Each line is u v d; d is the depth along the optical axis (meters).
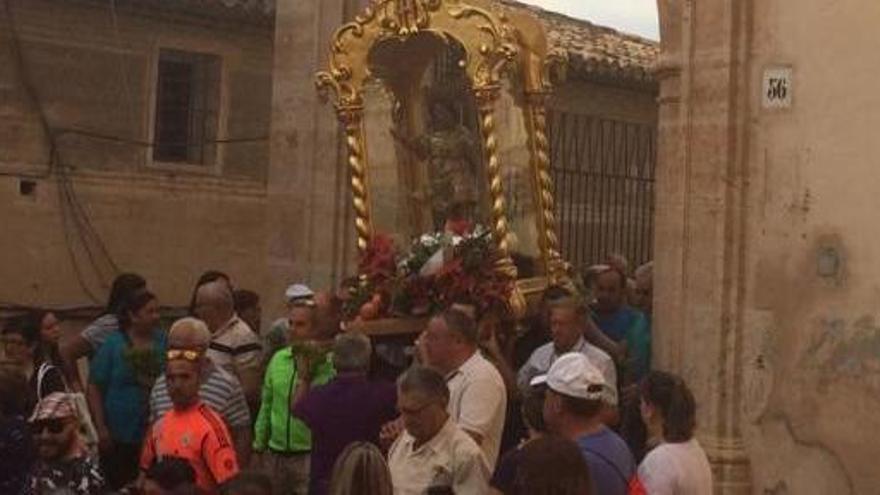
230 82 17.25
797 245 9.18
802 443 9.10
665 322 9.67
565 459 4.64
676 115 9.69
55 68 15.91
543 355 8.38
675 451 6.24
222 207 17.30
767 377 9.26
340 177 11.60
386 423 7.66
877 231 8.87
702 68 9.54
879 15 8.91
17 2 15.59
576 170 14.84
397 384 7.02
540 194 9.52
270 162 12.02
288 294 9.62
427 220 9.66
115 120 16.41
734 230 9.41
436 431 6.52
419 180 9.68
